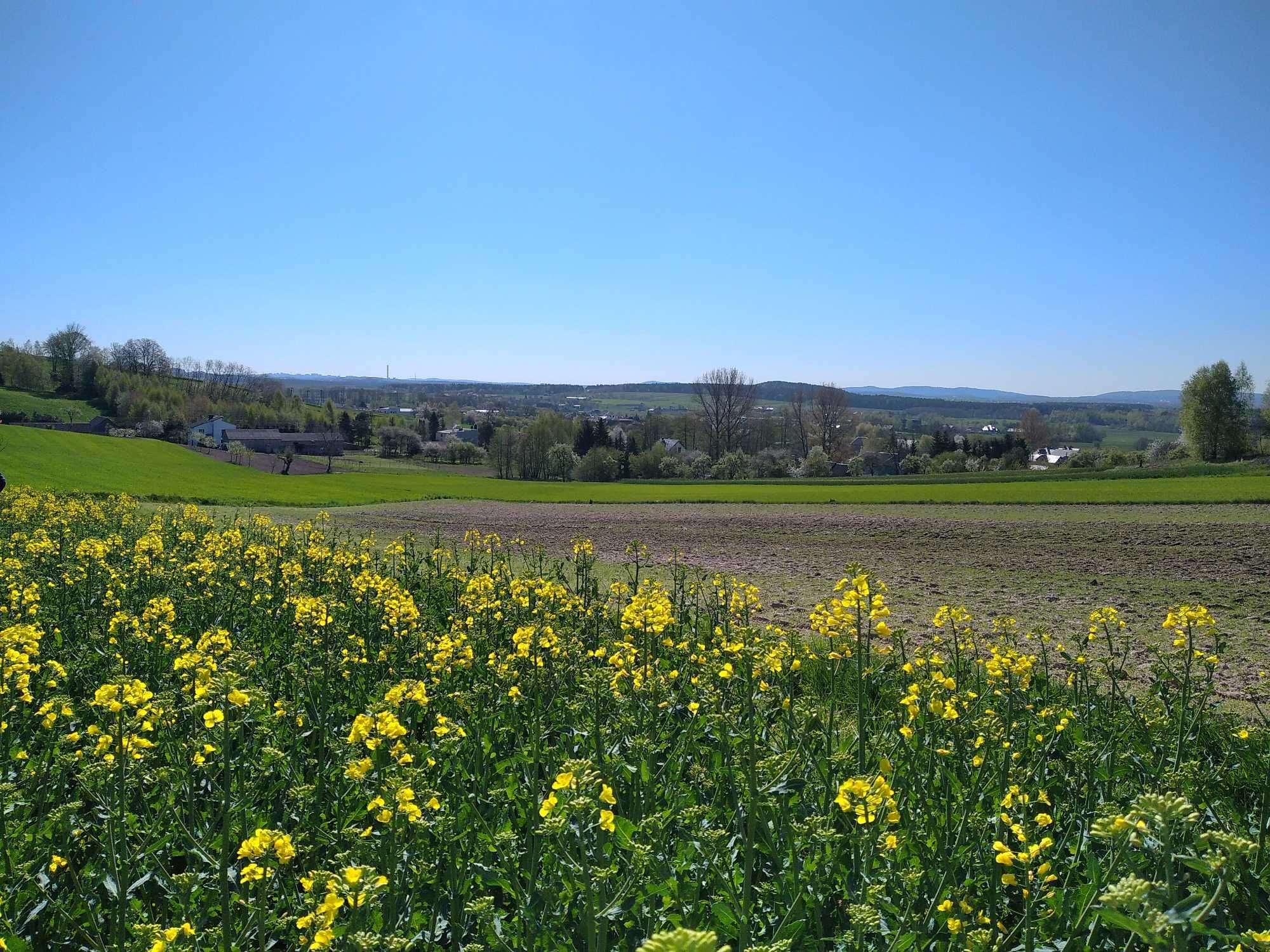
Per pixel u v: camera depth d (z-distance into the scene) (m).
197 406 151.00
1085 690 8.62
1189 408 102.19
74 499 28.97
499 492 70.38
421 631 8.98
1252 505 43.81
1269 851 4.71
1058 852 4.86
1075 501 48.97
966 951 3.83
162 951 3.71
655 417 141.00
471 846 5.01
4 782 5.73
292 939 4.24
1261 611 16.45
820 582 21.05
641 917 4.21
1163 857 3.12
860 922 3.68
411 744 5.00
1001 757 6.07
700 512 49.19
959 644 8.92
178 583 12.45
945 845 4.85
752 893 4.50
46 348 157.62
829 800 5.32
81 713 6.95
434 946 4.11
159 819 5.22
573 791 3.83
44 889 4.59
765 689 6.60
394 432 141.62
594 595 12.59
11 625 9.41
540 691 7.12
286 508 50.41
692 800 5.55
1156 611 16.42
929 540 31.66
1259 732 6.96
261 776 5.66
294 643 9.22
